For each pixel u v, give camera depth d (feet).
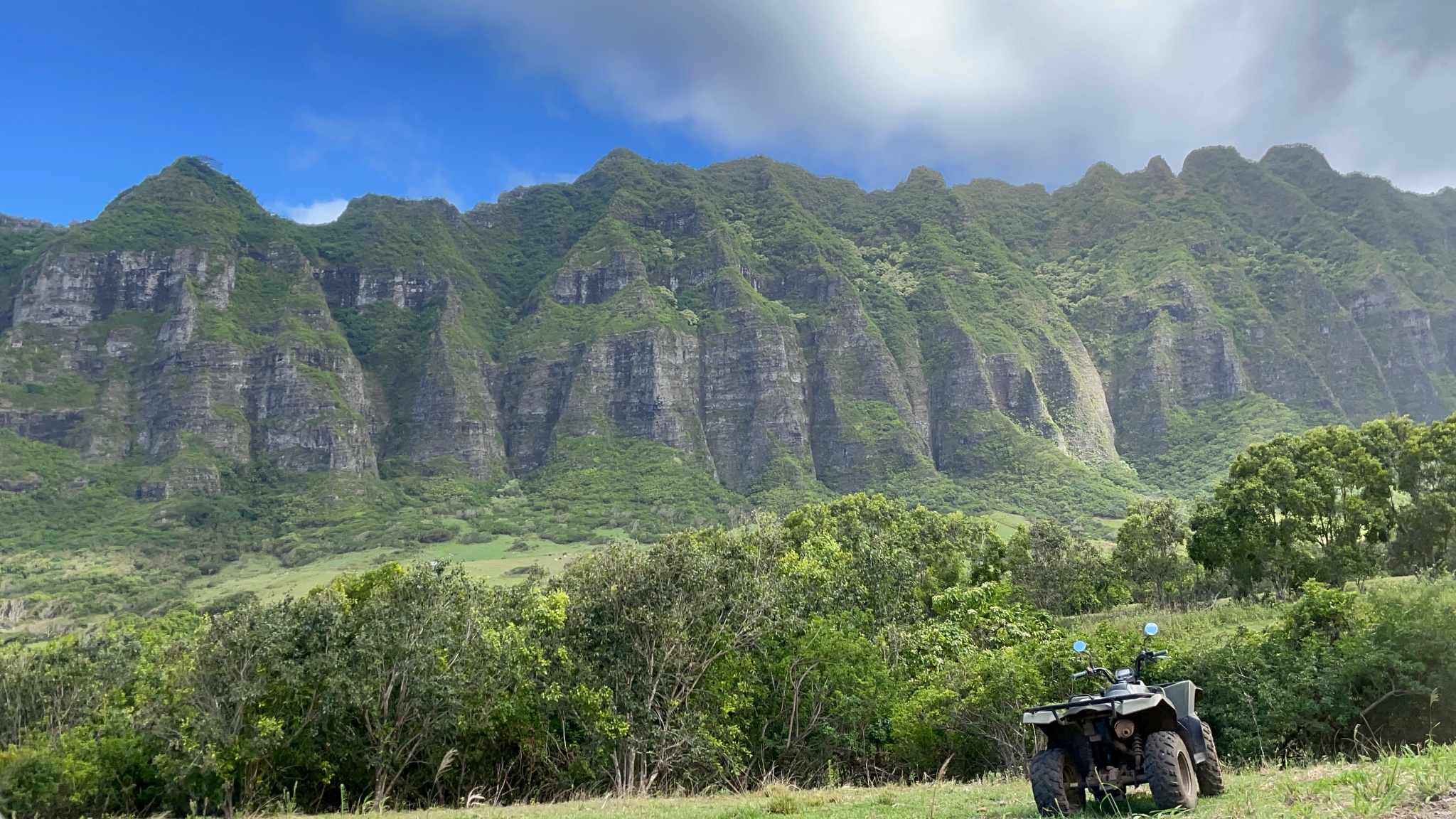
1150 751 32.73
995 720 90.74
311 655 104.73
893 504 298.56
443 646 107.24
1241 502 213.05
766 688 115.85
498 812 69.56
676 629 106.01
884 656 128.88
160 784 116.67
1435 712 73.61
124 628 145.59
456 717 102.22
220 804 105.91
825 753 112.27
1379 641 77.05
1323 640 83.35
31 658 129.18
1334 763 53.26
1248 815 28.48
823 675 116.26
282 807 104.47
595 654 107.65
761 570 125.90
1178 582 282.36
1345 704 74.95
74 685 129.29
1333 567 201.87
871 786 96.99
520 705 107.76
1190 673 86.12
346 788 111.34
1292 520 209.15
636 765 105.40
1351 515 212.02
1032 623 129.70
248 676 103.65
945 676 100.01
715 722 106.63
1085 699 34.94
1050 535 291.17
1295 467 221.66
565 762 111.34
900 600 161.27
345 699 101.50
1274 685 79.36
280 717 105.91
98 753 112.98
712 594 110.63
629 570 111.34
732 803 60.49
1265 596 201.36
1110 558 301.84
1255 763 67.92
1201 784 38.24
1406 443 230.48
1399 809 25.07
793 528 259.60
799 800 56.75
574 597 116.37
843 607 147.13
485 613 114.11
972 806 42.93
